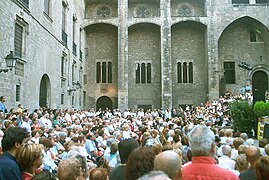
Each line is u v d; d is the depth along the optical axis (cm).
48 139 993
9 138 502
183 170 424
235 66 4222
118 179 483
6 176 452
